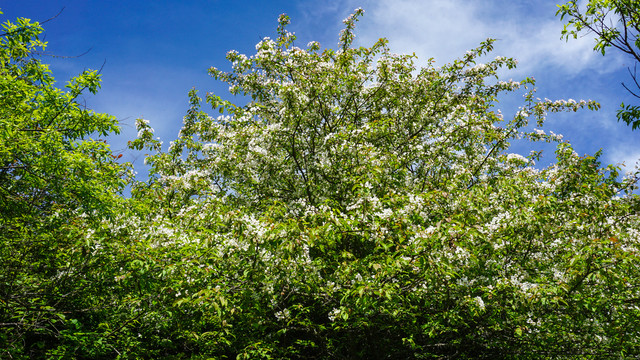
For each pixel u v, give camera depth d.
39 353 6.99
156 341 7.22
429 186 8.31
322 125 10.25
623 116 6.60
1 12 6.64
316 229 5.66
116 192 7.51
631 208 7.04
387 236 6.20
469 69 11.16
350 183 8.05
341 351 8.05
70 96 7.11
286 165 9.45
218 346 7.12
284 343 7.35
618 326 5.82
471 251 5.62
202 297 4.98
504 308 5.79
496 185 8.55
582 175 7.37
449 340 7.47
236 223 5.61
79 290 6.32
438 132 10.42
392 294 5.51
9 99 6.55
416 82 11.03
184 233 6.50
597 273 5.11
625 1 5.96
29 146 5.99
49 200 7.02
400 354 7.65
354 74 10.54
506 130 11.02
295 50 10.51
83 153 6.76
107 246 5.53
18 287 6.20
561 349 6.62
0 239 6.20
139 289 5.39
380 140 9.83
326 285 6.37
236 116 11.05
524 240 6.52
